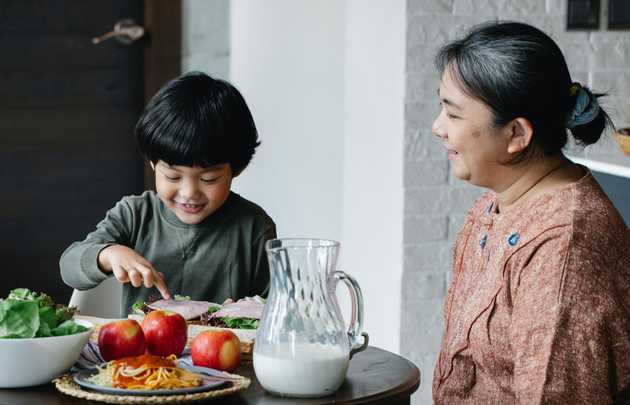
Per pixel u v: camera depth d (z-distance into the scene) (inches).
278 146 138.9
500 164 60.3
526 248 57.9
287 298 54.4
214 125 70.6
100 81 151.7
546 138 59.7
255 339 55.6
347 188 129.2
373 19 120.4
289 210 137.8
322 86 131.8
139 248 78.7
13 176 149.6
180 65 151.8
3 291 150.4
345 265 130.7
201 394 51.6
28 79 148.8
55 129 150.7
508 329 58.6
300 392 53.6
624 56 119.4
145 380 52.4
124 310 78.0
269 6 138.5
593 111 59.9
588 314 55.1
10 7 147.1
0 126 148.3
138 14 151.8
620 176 99.7
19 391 54.2
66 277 73.1
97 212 153.6
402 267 116.1
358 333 58.7
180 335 59.2
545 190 59.6
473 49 58.9
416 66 113.7
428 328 117.6
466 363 61.6
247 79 143.2
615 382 55.8
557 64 58.8
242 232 79.1
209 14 146.8
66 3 149.2
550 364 54.8
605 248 56.4
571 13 117.2
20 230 150.5
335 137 130.6
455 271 67.2
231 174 74.9
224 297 78.9
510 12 115.6
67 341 54.7
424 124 114.7
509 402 59.4
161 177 72.7
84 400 52.6
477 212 66.2
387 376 58.1
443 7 113.5
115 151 153.5
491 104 58.4
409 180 115.0
